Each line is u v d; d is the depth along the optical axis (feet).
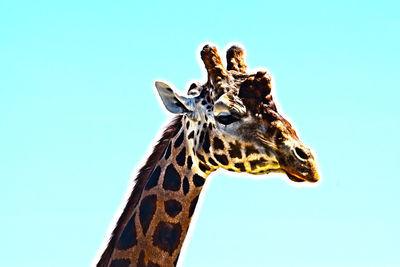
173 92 40.32
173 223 39.73
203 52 40.24
